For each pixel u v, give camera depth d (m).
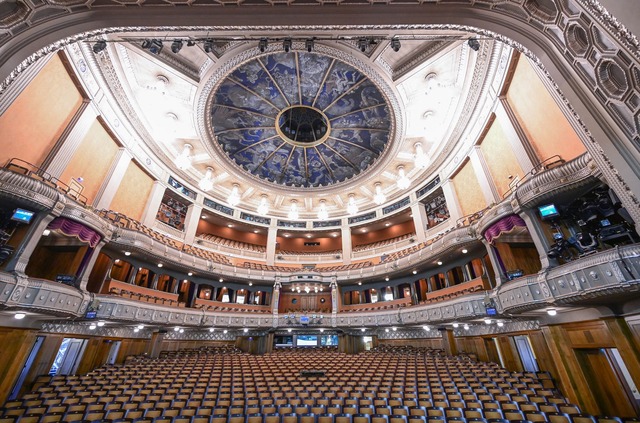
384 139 19.42
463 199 16.81
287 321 19.19
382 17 4.04
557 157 9.77
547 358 10.20
